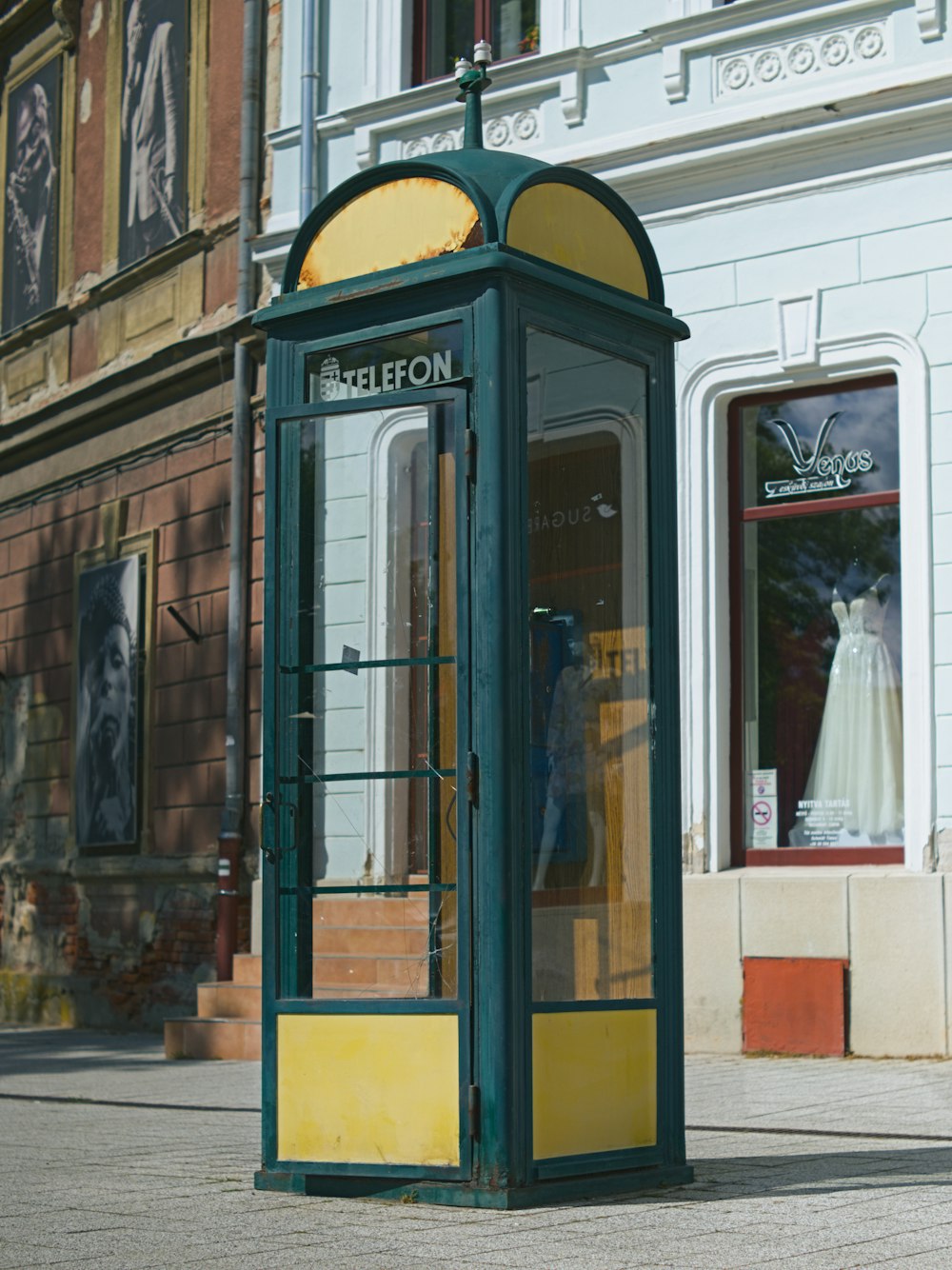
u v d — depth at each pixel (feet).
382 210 19.67
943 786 35.24
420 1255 15.05
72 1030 54.75
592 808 19.01
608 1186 18.31
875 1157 21.30
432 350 18.95
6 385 65.10
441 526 18.85
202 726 50.57
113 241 57.72
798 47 38.47
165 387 53.31
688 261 39.63
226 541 50.16
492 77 43.50
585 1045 18.47
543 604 18.79
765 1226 16.35
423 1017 18.11
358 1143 18.39
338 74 47.65
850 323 37.35
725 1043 36.83
